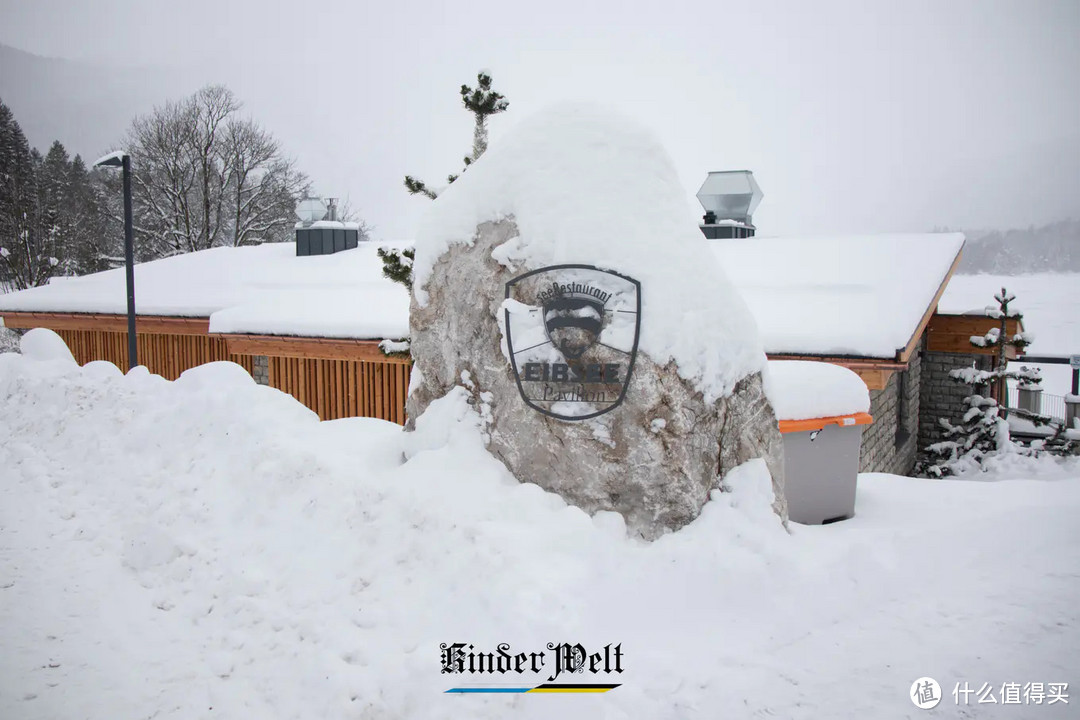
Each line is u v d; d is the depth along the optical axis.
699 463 5.14
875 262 13.16
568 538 4.75
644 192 5.40
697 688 3.99
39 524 6.33
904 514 6.43
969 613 4.63
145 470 6.79
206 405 7.11
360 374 12.80
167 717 4.05
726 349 5.31
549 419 5.22
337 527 5.36
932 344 14.87
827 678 4.05
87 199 47.44
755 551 4.89
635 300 5.10
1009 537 5.61
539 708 3.86
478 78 8.33
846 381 6.57
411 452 5.86
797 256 14.20
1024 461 13.21
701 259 5.36
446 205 5.93
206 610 5.01
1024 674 4.03
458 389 5.77
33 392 8.72
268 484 5.94
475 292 5.64
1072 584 4.93
